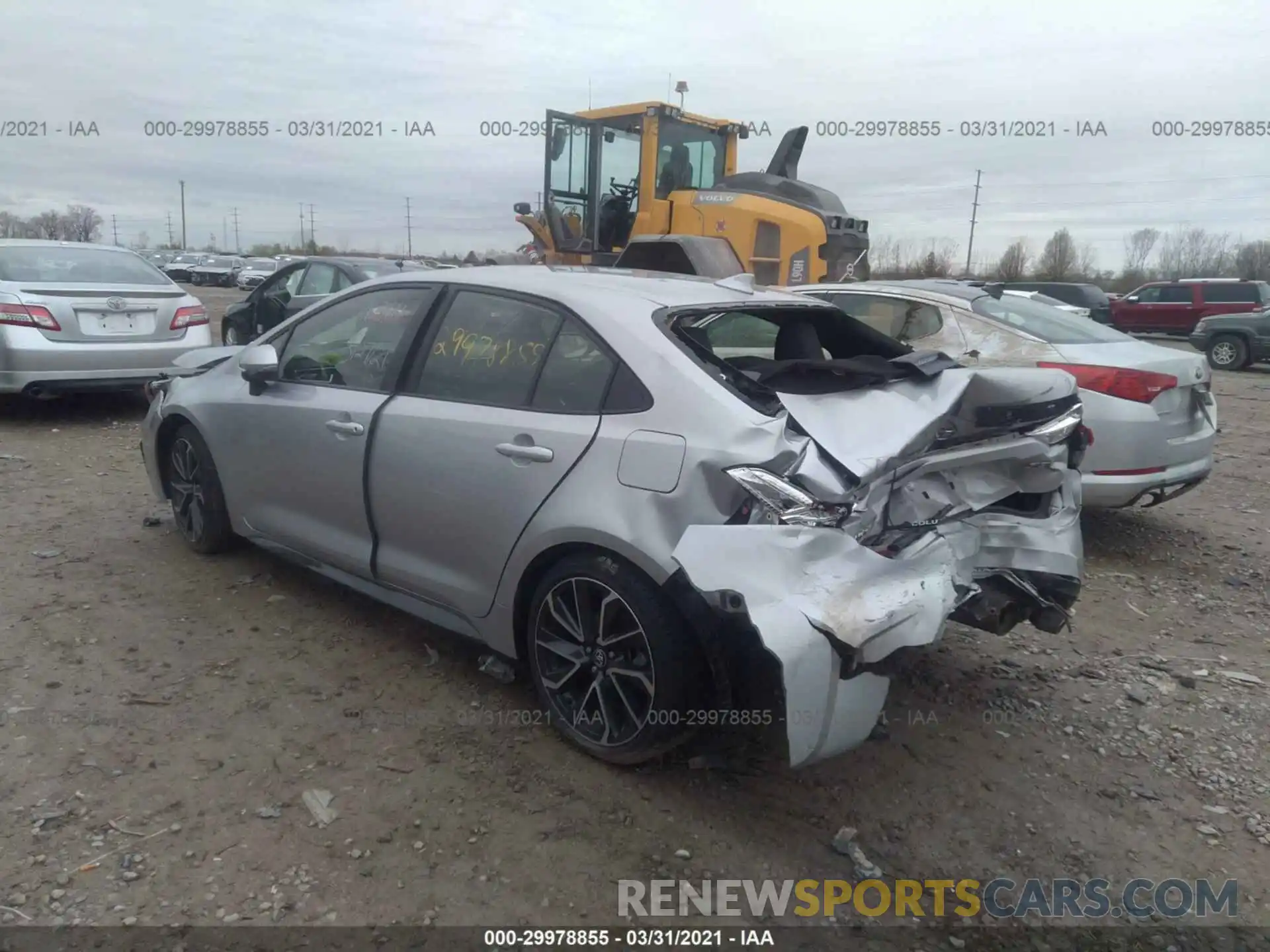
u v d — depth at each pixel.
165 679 3.86
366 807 3.11
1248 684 4.29
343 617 4.53
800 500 2.86
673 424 3.09
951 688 4.15
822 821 3.17
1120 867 3.03
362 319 4.30
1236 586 5.59
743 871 2.92
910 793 3.36
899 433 3.11
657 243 10.38
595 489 3.19
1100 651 4.61
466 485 3.59
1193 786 3.49
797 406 3.08
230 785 3.19
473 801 3.17
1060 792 3.41
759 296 3.95
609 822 3.10
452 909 2.69
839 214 11.01
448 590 3.77
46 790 3.10
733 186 11.52
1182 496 7.75
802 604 2.71
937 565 3.01
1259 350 19.70
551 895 2.77
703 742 3.42
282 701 3.74
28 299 7.98
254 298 11.88
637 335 3.34
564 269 4.18
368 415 4.00
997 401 3.52
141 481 6.71
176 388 5.21
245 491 4.71
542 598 3.44
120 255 9.21
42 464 7.10
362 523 4.08
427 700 3.81
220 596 4.70
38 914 2.58
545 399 3.48
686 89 11.44
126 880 2.73
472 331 3.83
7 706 3.58
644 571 3.09
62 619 4.35
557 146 11.54
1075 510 3.85
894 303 6.48
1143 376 5.53
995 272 50.59
